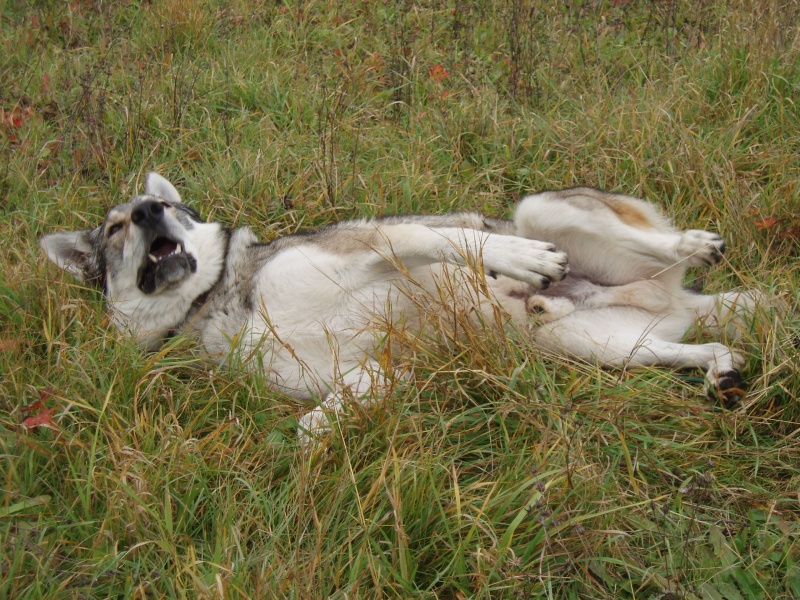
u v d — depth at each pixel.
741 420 1.86
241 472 1.78
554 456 1.76
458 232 2.03
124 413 1.90
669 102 2.66
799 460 1.80
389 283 2.08
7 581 1.58
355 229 2.13
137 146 2.65
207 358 2.05
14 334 2.05
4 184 2.53
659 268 2.16
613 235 2.14
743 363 1.96
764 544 1.67
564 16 3.25
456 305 1.97
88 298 2.19
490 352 1.93
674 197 2.43
